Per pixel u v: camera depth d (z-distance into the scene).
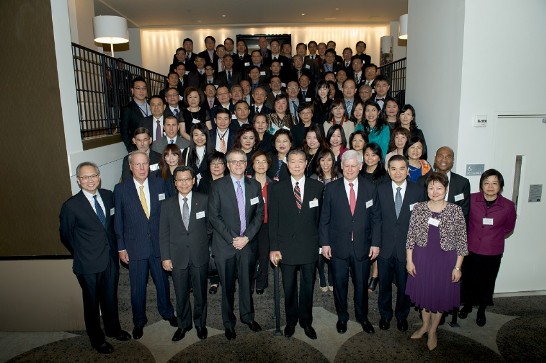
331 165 3.82
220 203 3.23
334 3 9.00
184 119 5.04
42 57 3.31
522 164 4.06
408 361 3.01
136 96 4.99
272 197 3.22
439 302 3.05
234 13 9.76
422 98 4.73
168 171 3.62
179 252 3.17
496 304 3.93
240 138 4.18
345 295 3.36
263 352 3.16
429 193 3.04
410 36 5.06
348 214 3.20
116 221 3.24
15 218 3.50
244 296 3.36
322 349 3.18
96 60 4.57
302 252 3.17
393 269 3.39
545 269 4.20
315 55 8.51
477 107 3.89
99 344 3.22
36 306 3.62
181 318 3.30
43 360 3.16
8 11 3.26
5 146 3.41
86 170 3.05
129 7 9.02
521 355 3.07
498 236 3.44
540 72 3.89
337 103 4.82
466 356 3.06
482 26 3.78
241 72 7.65
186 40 8.59
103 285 3.24
